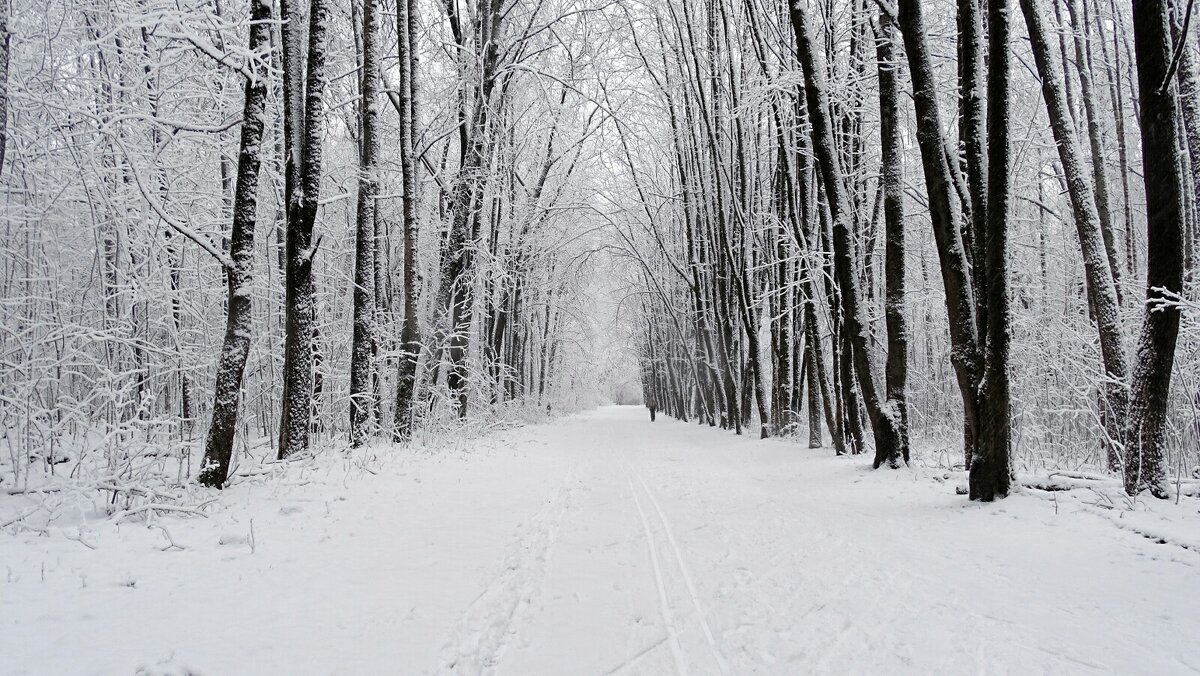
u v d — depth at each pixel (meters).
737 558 6.34
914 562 5.86
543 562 6.22
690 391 42.06
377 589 5.06
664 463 15.04
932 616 4.55
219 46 9.47
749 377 25.86
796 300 18.97
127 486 6.41
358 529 6.71
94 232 8.80
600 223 36.75
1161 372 6.90
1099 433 11.07
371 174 12.98
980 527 6.82
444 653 4.05
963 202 10.84
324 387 14.93
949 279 9.30
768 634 4.38
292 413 10.11
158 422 7.31
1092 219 9.05
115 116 8.30
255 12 8.63
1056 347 13.70
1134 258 14.96
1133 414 7.17
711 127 23.27
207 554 5.45
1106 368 9.09
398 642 4.14
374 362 15.79
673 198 29.80
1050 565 5.41
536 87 23.02
